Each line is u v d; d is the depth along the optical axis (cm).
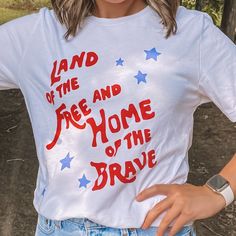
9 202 370
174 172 168
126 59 166
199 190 163
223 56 167
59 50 172
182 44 166
